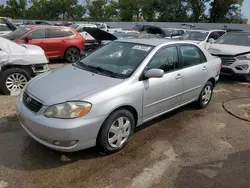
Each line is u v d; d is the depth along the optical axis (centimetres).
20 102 320
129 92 319
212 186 273
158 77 334
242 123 440
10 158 306
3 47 525
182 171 296
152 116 375
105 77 334
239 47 754
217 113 484
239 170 302
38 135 285
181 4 3828
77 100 279
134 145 348
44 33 920
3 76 526
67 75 348
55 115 274
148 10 4262
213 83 518
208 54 494
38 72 566
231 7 3581
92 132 287
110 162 307
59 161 304
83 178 277
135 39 430
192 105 505
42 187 261
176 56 406
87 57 417
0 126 388
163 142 361
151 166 302
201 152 338
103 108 290
